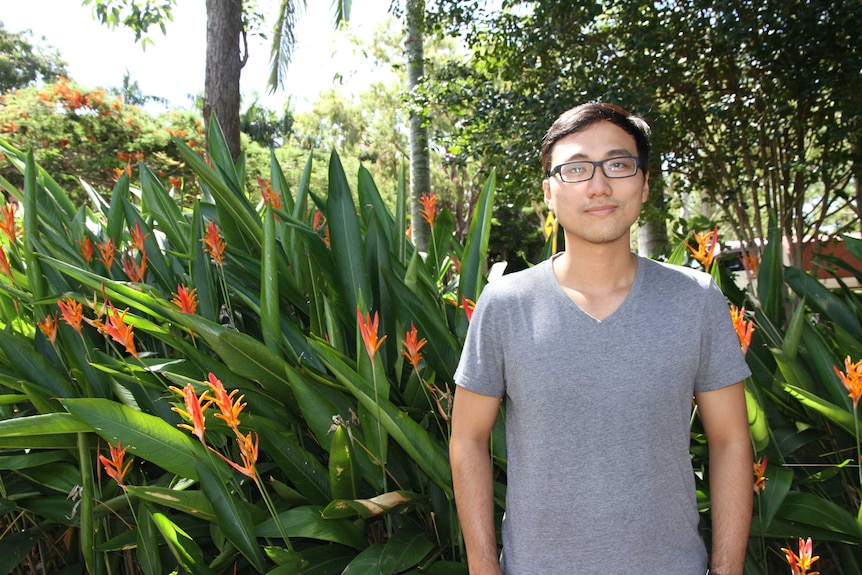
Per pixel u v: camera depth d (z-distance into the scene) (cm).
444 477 162
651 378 121
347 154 1892
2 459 181
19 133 913
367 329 148
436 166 1719
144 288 195
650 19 657
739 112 683
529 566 126
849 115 625
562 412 123
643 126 132
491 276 231
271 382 179
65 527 204
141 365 181
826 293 235
